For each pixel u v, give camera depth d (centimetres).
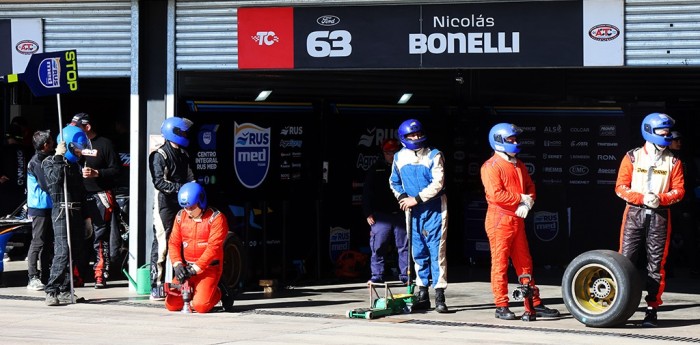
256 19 1716
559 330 1396
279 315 1530
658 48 1561
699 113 2123
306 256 1944
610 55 1576
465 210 2102
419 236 1559
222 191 1819
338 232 1983
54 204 1623
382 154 2023
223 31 1731
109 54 1777
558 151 2080
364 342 1299
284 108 1897
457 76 2094
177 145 1644
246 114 1847
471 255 2098
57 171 1616
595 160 2073
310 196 1939
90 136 1806
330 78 1962
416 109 2059
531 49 1608
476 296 1734
